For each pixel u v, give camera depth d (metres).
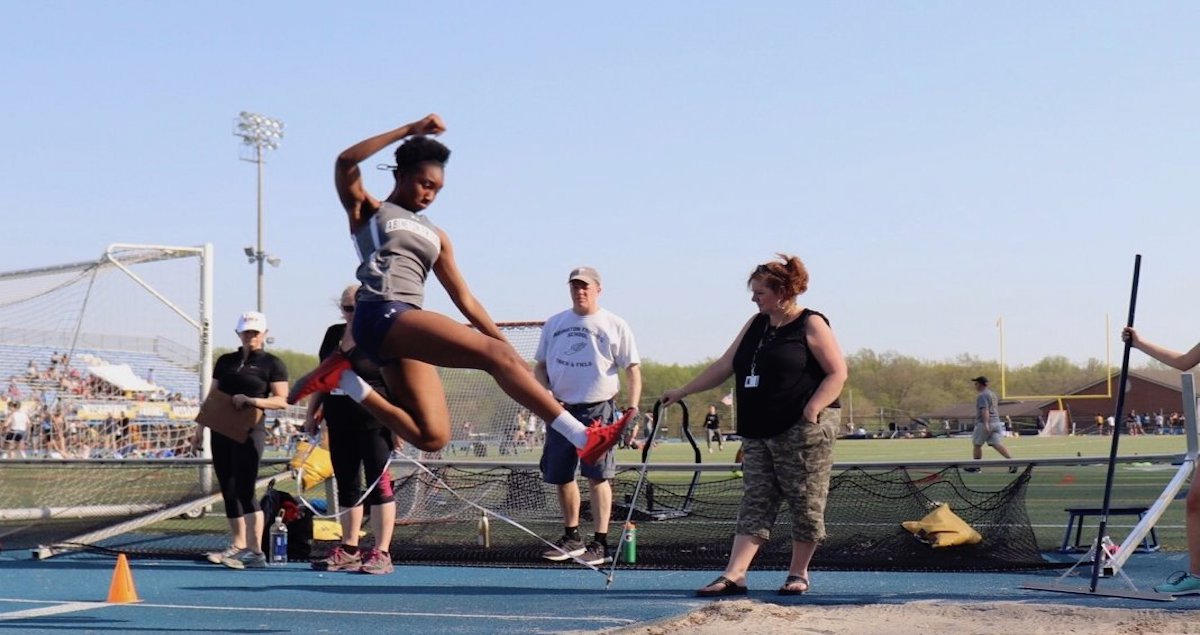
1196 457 7.32
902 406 101.25
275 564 9.13
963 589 7.21
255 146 52.50
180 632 5.94
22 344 15.54
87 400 15.55
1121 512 9.07
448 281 5.15
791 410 6.88
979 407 22.05
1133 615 5.81
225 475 8.95
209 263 13.66
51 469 13.02
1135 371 82.38
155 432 15.38
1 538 10.47
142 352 15.62
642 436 23.47
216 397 8.90
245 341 8.97
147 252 14.36
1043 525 11.29
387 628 6.02
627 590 7.45
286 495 9.42
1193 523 6.52
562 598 7.09
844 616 5.98
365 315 4.80
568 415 4.95
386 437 8.52
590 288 8.57
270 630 6.00
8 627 6.11
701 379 7.39
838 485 9.38
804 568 6.99
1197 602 6.31
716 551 8.91
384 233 4.84
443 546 9.43
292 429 26.30
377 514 8.49
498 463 9.95
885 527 8.99
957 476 9.16
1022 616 5.87
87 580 8.30
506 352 4.82
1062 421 66.81
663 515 10.34
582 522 10.60
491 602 6.95
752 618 5.89
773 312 6.98
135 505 11.63
